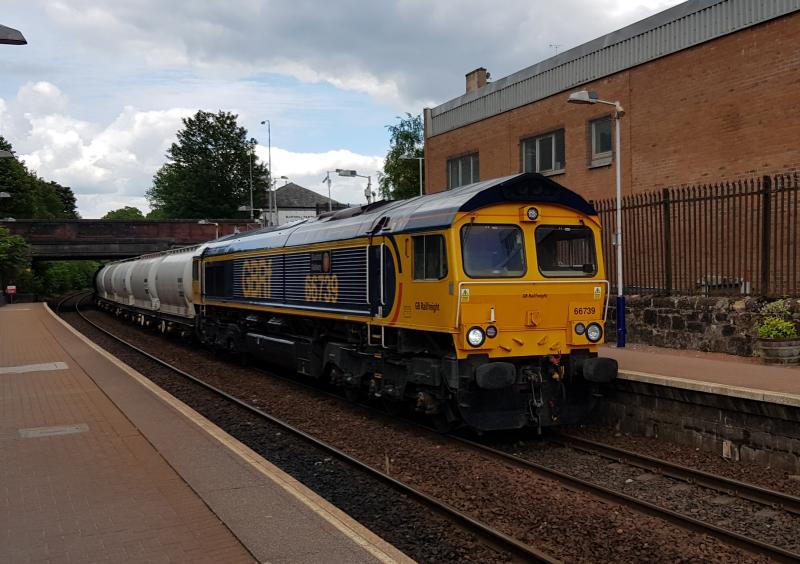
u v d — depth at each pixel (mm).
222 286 17391
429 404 8984
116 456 6977
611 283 14992
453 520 6230
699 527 5910
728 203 12047
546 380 8875
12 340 20578
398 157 44844
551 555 5457
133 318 30344
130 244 49188
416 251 9102
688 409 8625
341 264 11102
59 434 7980
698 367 10117
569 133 18656
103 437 7805
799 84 12969
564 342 8945
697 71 15023
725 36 14383
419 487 7246
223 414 11047
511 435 9562
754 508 6504
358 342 10922
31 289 54688
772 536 5824
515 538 5793
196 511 5344
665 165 15852
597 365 8781
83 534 4871
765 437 7727
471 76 24516
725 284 12312
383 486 7297
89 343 19375
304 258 12523
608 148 17625
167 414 9031
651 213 13781
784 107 13258
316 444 8898
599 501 6688
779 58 13336
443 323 8477
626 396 9500
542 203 8859
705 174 14891
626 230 14492
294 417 10758
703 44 14875
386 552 4547
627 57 16766
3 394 10922
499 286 8406
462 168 23438
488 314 8367
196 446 7328
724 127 14453
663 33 15797
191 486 5941
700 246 12727
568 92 18594
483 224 8555
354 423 10203
